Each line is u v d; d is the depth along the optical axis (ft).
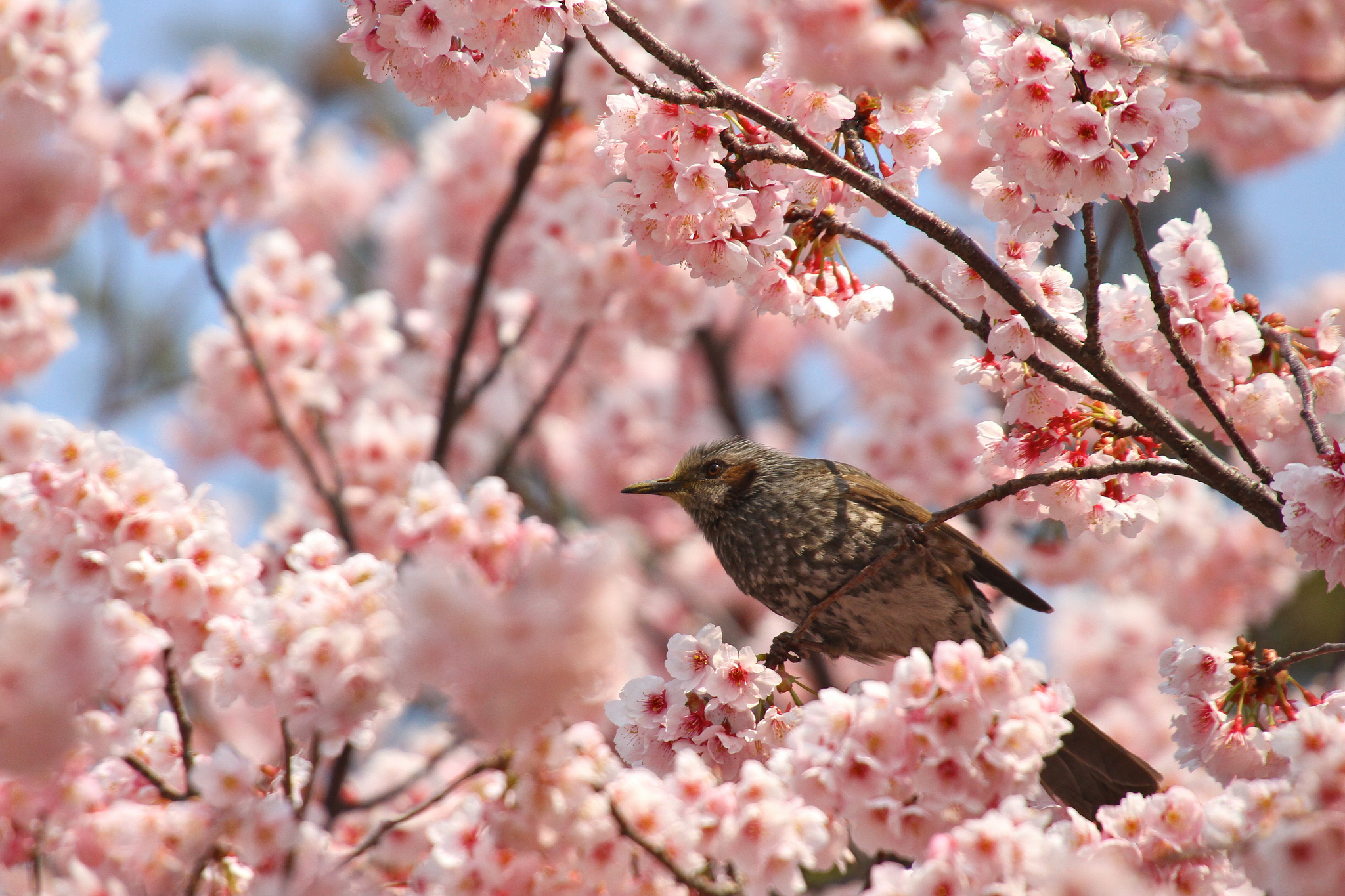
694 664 21.13
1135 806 18.89
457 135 50.60
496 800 18.70
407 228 58.39
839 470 34.04
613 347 47.78
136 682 20.70
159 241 39.78
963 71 20.48
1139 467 21.34
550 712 14.24
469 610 13.73
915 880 16.79
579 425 57.62
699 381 61.82
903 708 17.31
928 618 32.22
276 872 20.38
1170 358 23.40
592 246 43.27
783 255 23.71
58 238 12.39
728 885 17.99
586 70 37.81
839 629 33.45
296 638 19.48
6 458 28.22
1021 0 17.38
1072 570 42.75
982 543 46.16
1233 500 21.89
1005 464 23.34
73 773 20.56
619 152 22.03
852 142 23.20
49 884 20.89
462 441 51.49
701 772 18.84
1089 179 19.86
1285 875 16.71
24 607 21.95
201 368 42.29
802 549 33.24
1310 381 22.86
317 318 43.57
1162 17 17.04
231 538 23.18
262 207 41.27
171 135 39.52
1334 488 19.16
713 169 20.85
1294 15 15.49
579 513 57.82
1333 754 17.01
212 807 19.90
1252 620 45.47
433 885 20.99
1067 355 22.06
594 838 17.88
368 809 30.01
